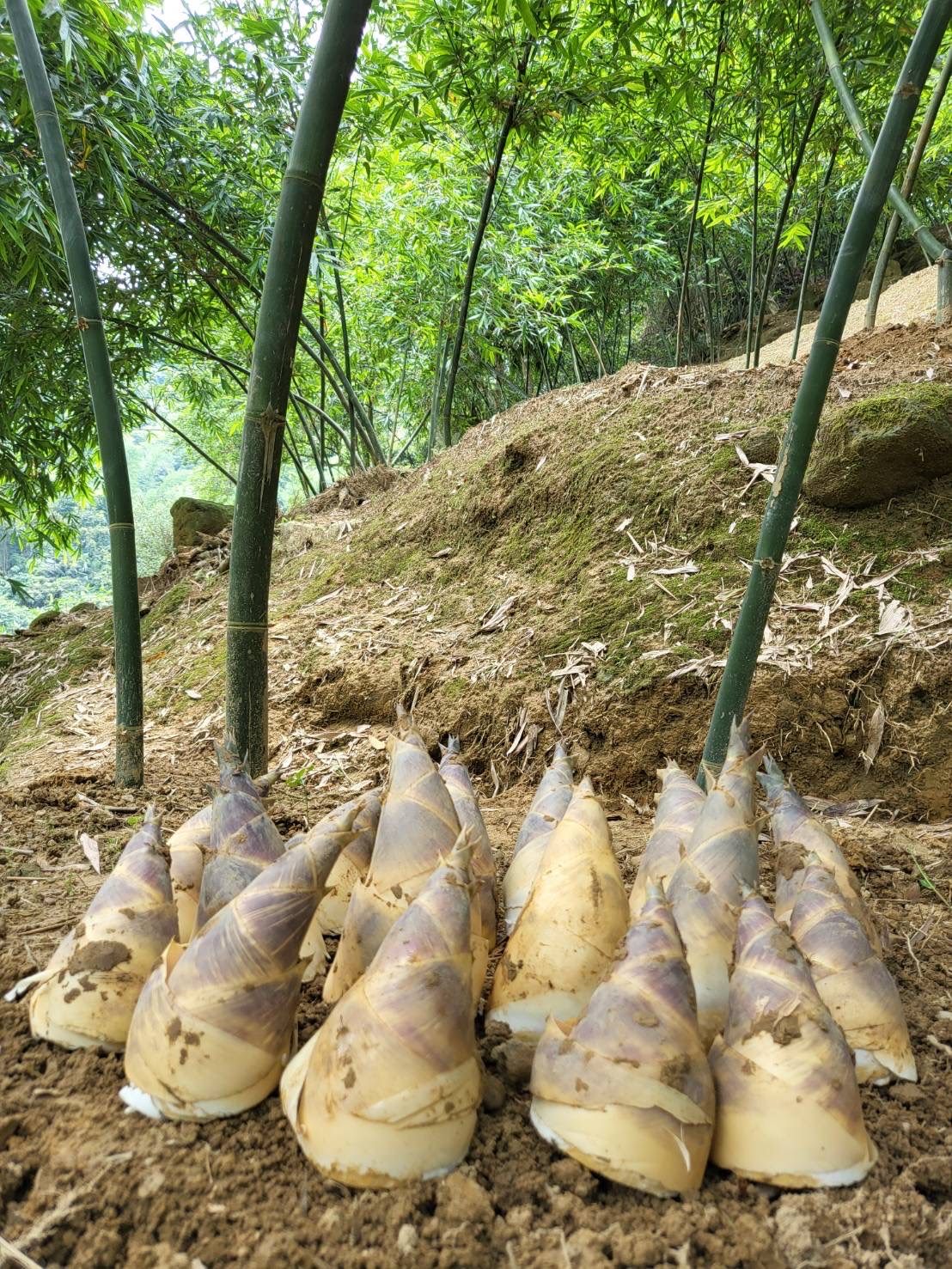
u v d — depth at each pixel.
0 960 1.98
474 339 9.11
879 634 3.38
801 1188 1.32
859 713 3.30
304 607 5.70
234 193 6.91
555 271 9.22
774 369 5.04
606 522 4.61
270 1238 1.21
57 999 1.64
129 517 3.47
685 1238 1.22
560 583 4.52
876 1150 1.39
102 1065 1.58
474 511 5.44
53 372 7.64
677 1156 1.29
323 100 2.31
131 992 1.64
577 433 5.28
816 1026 1.37
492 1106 1.48
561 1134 1.34
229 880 1.71
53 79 5.00
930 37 2.05
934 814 3.13
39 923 2.20
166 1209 1.27
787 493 2.33
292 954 1.48
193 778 3.88
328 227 8.02
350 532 6.76
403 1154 1.28
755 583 2.38
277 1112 1.47
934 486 3.88
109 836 2.95
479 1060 1.40
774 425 4.42
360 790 3.70
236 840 1.76
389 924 1.67
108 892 1.71
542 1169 1.34
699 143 8.03
